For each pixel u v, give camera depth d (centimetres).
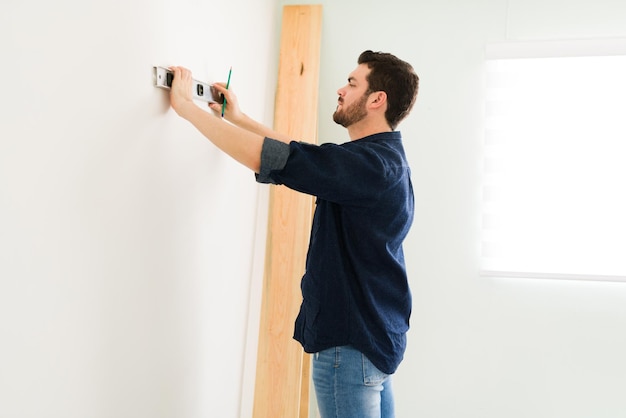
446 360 279
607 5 272
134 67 148
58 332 124
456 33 282
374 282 174
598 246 269
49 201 119
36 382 118
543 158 273
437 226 281
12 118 108
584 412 271
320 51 292
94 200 134
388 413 196
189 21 179
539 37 277
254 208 253
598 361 270
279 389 259
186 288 186
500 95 276
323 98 292
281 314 263
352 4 291
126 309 150
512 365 275
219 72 207
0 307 107
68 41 122
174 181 173
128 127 146
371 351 169
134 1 146
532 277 271
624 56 266
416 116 283
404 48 286
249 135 155
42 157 116
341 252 173
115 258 144
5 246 108
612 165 269
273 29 283
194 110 161
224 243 218
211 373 211
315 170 154
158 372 170
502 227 275
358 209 168
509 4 279
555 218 272
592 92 270
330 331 169
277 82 288
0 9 103
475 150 279
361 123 189
